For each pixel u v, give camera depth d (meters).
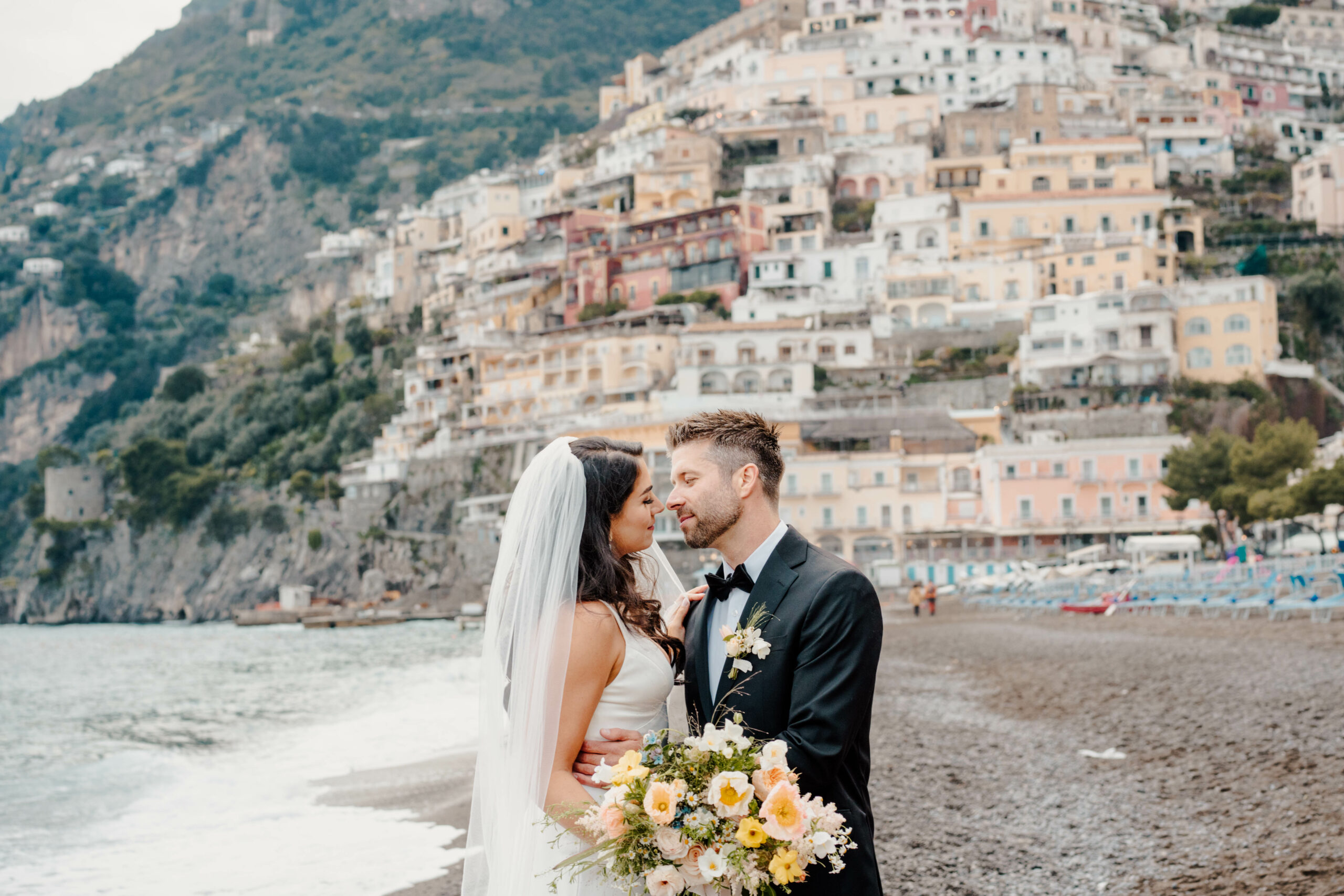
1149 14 179.62
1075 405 93.62
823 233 120.88
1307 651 19.23
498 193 156.50
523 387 115.00
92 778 19.59
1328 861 7.41
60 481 149.00
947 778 12.29
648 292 122.69
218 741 24.92
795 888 4.04
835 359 102.31
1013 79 146.25
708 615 4.52
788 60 154.75
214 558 126.56
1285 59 167.75
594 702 4.34
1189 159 137.38
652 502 4.77
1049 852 8.78
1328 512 58.38
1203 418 90.62
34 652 80.31
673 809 3.76
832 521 84.88
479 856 4.70
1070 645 27.09
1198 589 35.97
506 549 4.62
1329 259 117.94
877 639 4.15
